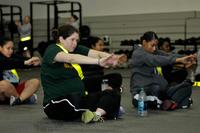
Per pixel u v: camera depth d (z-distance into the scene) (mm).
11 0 15703
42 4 14086
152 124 3836
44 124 3836
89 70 5227
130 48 13508
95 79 4785
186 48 12266
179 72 5449
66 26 3822
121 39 13828
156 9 13242
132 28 13648
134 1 13578
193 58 4539
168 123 3896
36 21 15289
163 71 5449
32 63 5133
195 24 12617
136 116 4316
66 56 3588
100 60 3354
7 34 14805
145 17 13398
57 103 3803
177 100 4848
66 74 3848
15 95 5266
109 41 13789
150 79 4832
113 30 13953
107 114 4020
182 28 12812
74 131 3477
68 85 3828
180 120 4078
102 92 4043
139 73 4852
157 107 4820
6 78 5352
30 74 10992
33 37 15328
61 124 3826
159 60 4570
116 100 4000
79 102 3820
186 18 12734
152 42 4770
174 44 11977
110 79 5250
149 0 13336
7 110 4816
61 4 14859
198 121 4023
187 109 4883
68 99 3764
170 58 4539
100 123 3861
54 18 13766
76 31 3828
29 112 4637
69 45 3795
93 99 3992
